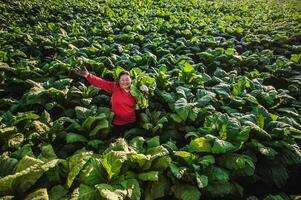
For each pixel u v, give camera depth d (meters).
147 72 8.88
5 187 3.92
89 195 4.12
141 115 6.55
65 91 7.19
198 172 5.00
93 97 7.68
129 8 18.31
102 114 6.20
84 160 4.55
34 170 4.04
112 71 8.71
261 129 5.56
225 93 7.38
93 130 5.91
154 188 4.80
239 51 12.12
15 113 7.07
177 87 7.43
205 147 5.29
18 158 4.71
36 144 5.81
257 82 8.30
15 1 17.47
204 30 13.66
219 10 20.31
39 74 8.54
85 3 18.56
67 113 7.05
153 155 4.83
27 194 4.12
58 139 6.04
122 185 4.41
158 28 13.55
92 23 14.23
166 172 5.12
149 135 6.42
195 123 6.70
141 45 11.83
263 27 14.60
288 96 7.60
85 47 10.82
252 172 5.21
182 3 20.33
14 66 8.86
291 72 9.51
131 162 4.91
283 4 24.16
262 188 5.56
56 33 12.40
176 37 13.21
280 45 12.57
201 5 20.41
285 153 5.61
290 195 5.09
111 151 4.66
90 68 9.20
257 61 10.19
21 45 10.79
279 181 5.38
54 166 4.39
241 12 19.64
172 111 7.38
